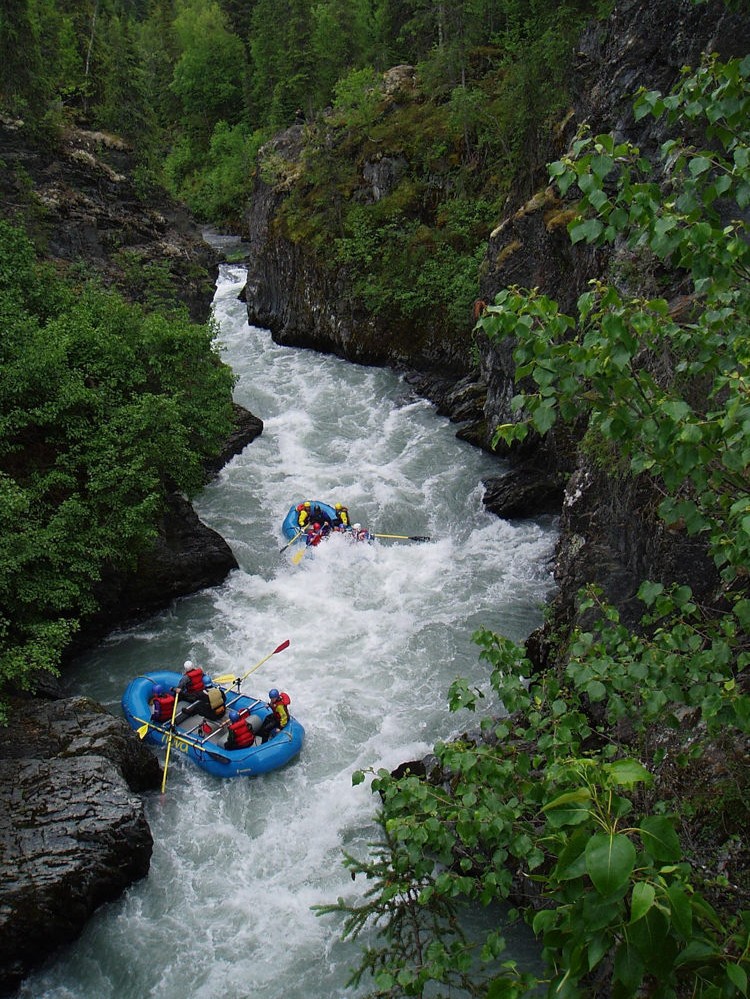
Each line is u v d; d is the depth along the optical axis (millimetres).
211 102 64062
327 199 29922
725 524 4828
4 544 11648
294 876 9602
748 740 7051
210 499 18766
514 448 19578
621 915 2836
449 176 28062
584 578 11078
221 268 42250
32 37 22672
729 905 5457
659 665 4520
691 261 4195
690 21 12617
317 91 40812
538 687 5207
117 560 13883
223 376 17156
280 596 15312
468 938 8453
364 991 8164
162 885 9508
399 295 26375
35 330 14547
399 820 4227
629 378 4074
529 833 4137
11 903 8344
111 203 24203
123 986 8398
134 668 13312
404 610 14836
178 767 11359
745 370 4082
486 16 34281
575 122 17453
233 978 8406
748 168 4105
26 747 10320
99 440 14023
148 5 77625
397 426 22906
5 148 21906
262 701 12133
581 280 16219
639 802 5195
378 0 46906
